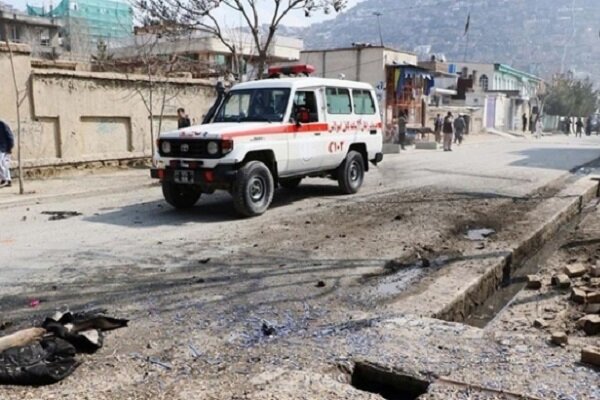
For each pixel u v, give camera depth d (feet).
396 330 14.84
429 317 16.06
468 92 162.50
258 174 30.50
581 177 47.80
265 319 15.89
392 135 97.81
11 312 16.63
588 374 12.09
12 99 46.42
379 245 24.47
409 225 28.37
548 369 12.36
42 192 39.91
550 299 19.84
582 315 17.74
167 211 32.89
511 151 80.69
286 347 13.88
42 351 13.03
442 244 24.91
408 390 12.30
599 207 37.45
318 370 12.53
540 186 41.78
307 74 38.40
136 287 18.86
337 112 36.45
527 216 30.71
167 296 17.95
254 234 26.55
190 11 59.72
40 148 49.03
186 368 12.83
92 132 53.42
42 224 29.43
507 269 23.11
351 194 38.34
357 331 14.82
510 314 18.80
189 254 23.00
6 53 45.68
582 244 27.20
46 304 17.30
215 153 28.96
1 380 12.06
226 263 21.68
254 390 11.61
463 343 13.92
